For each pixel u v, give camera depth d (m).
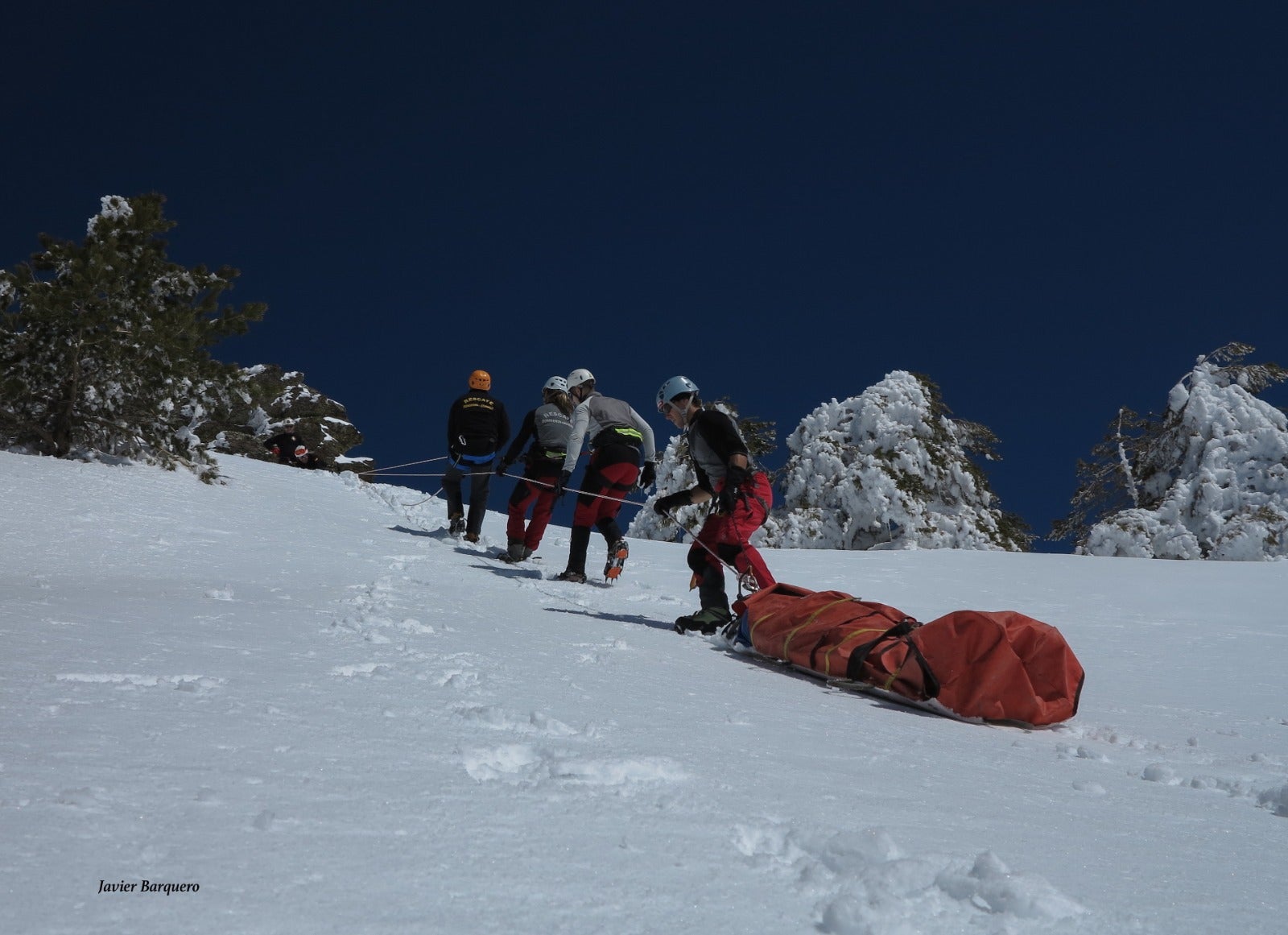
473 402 9.73
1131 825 2.30
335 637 3.87
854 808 2.15
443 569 7.50
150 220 11.50
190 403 11.93
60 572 5.98
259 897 1.36
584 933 1.35
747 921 1.43
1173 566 10.32
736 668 4.44
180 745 2.06
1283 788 2.66
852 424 28.53
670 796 2.03
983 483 28.59
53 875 1.36
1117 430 28.91
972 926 1.48
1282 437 24.14
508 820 1.78
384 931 1.30
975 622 3.87
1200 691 4.80
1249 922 1.62
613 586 7.39
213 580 5.96
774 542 26.98
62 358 11.04
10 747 1.93
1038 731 3.72
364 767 2.04
